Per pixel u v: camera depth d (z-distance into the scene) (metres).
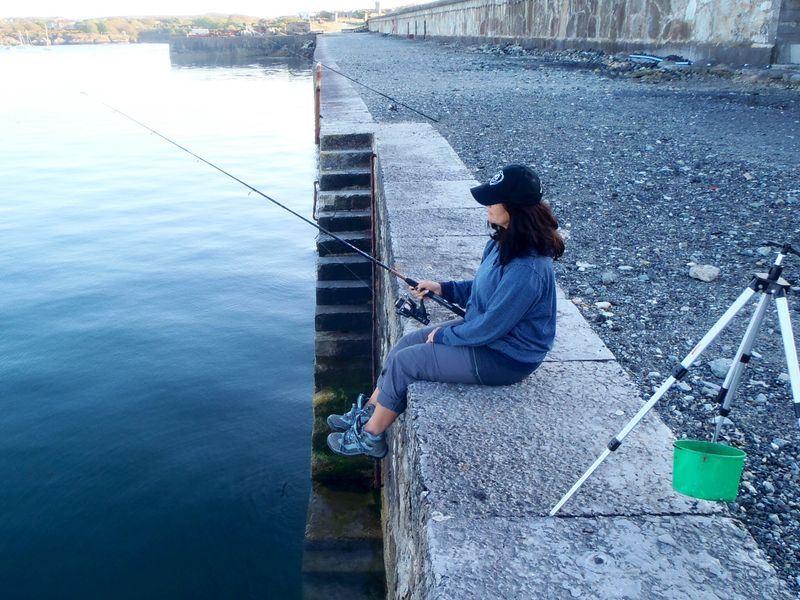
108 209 20.98
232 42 102.62
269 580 5.86
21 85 64.75
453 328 3.18
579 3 23.47
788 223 6.46
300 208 21.06
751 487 3.03
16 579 5.96
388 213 6.23
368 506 6.41
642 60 18.27
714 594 2.12
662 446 2.85
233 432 8.37
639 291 5.23
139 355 10.78
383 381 3.40
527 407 3.13
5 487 7.27
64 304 13.11
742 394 3.80
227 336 11.56
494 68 21.19
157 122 39.97
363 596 5.58
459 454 2.80
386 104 13.69
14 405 9.12
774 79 13.91
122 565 6.11
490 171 8.52
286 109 44.16
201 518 6.73
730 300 5.02
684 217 6.82
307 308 12.93
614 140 10.05
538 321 3.11
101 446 8.06
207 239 17.75
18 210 20.72
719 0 16.06
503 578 2.19
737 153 8.95
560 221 6.83
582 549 2.30
